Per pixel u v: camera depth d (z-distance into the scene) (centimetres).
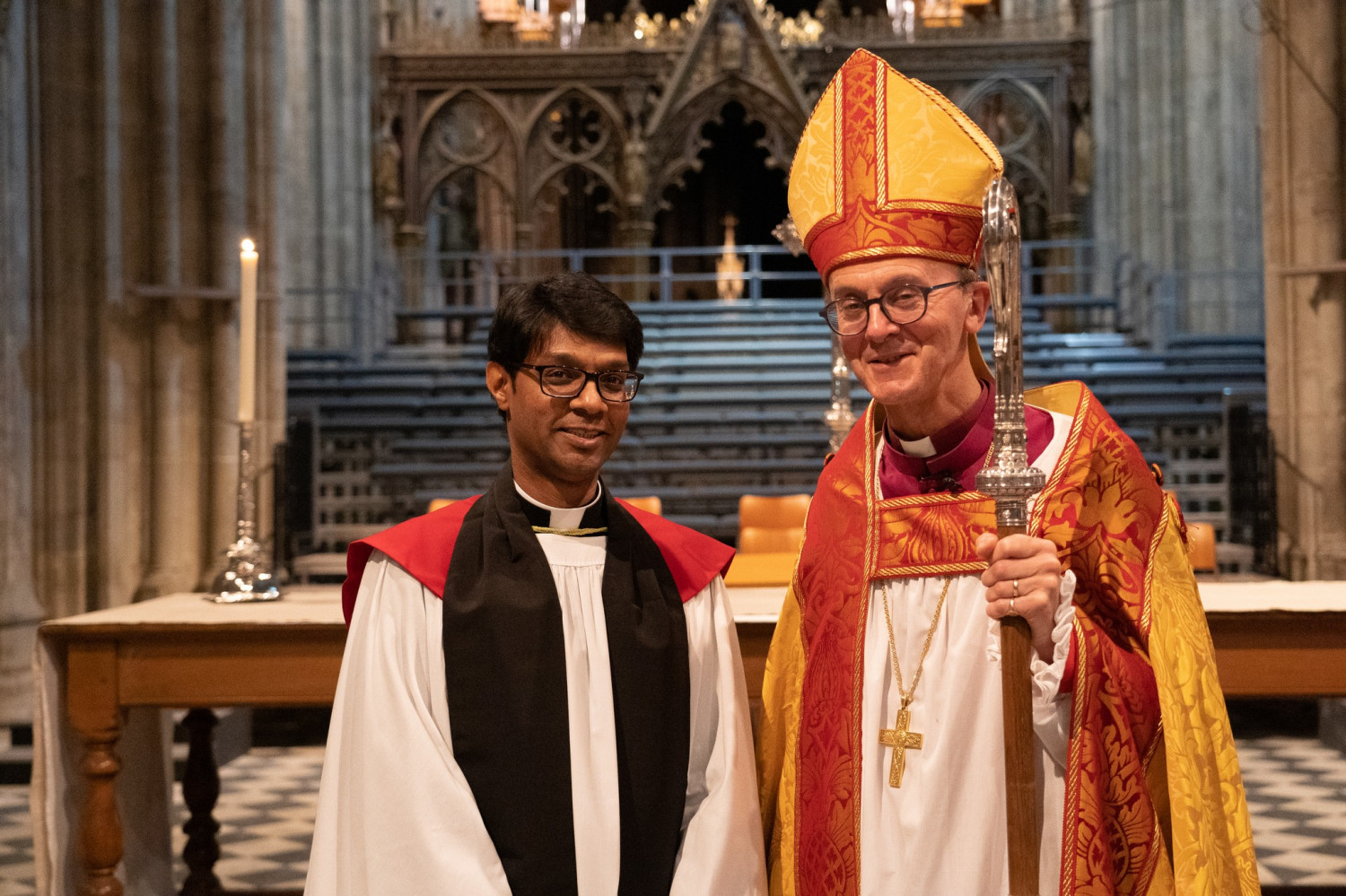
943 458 174
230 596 320
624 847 159
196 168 803
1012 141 1650
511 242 1967
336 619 277
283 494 827
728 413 1189
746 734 176
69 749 281
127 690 279
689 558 185
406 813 152
